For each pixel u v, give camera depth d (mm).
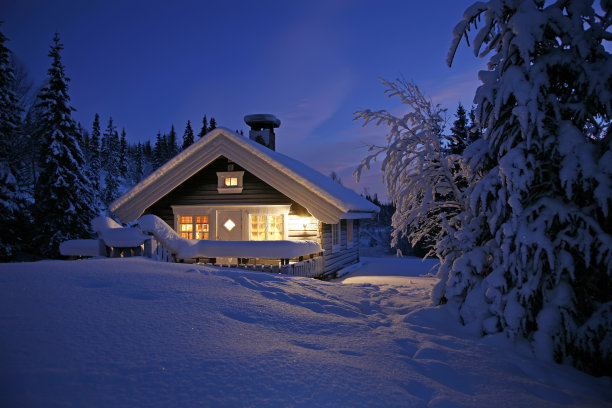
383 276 13852
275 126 17438
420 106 7250
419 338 4344
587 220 4371
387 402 2451
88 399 2072
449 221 6508
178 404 2150
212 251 10234
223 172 13812
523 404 2865
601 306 4355
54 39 23906
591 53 4906
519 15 4898
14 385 2057
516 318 4488
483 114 5562
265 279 6488
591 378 3930
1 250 19578
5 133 21688
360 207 15266
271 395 2369
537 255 4523
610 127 4844
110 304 3547
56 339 2689
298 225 13117
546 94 4895
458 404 2625
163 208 14531
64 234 22062
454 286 5527
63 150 22891
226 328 3422
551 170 4793
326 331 3902
